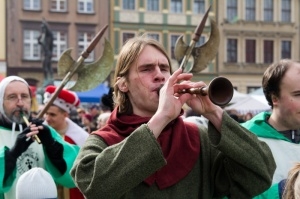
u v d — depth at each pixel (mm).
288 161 2768
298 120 2756
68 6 28906
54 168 3248
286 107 2744
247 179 1980
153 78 1994
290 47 32625
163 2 30297
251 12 31922
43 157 3295
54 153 3203
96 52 27828
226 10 31422
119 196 1799
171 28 30438
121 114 2070
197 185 2018
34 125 3111
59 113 4484
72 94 4496
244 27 31703
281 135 2830
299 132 2877
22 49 28125
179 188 1968
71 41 28953
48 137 3188
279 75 2736
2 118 3305
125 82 2047
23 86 3289
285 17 32531
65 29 28875
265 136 2828
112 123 2055
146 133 1785
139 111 2043
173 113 1836
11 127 3293
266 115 2953
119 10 29531
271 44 32281
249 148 1941
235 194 2033
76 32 29031
